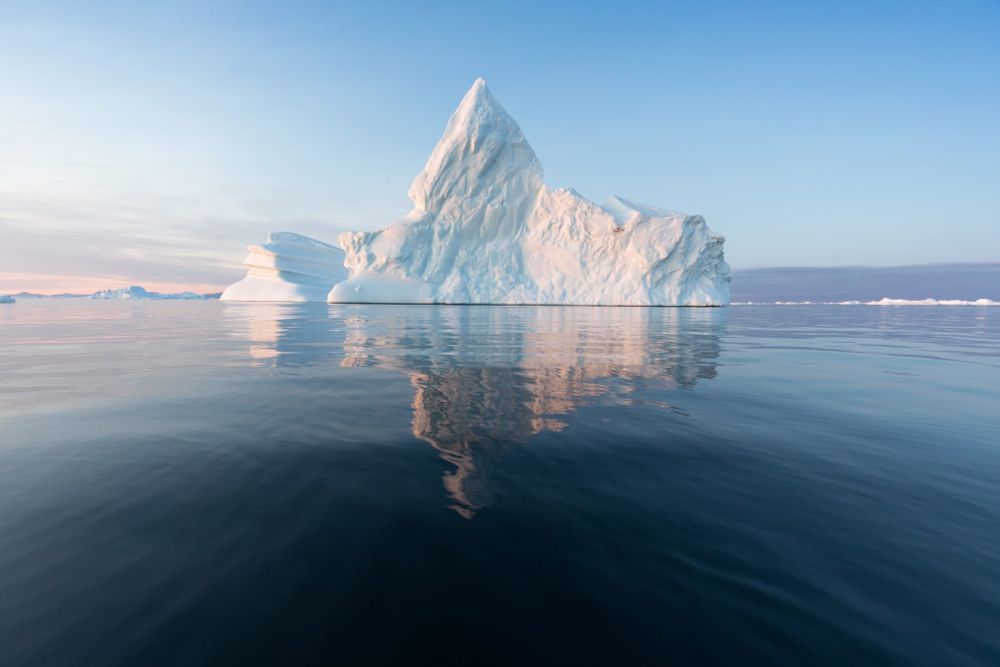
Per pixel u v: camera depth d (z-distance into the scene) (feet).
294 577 5.35
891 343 32.99
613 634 4.62
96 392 14.55
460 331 39.29
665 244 105.81
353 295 114.42
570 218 113.80
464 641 4.51
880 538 6.23
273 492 7.50
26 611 4.68
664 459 9.17
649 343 30.83
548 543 6.13
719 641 4.53
